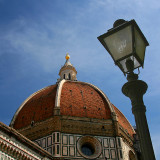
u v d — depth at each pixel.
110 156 77.56
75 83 100.19
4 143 47.44
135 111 13.17
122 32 13.63
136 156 86.88
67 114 82.88
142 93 13.68
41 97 93.06
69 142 76.69
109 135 82.00
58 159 72.06
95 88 99.75
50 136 77.44
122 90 14.25
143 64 14.36
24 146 54.47
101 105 90.38
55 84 103.62
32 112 88.44
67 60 127.06
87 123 82.38
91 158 75.69
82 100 89.75
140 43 14.00
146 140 12.23
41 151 60.75
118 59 13.61
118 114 99.31
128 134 90.25
